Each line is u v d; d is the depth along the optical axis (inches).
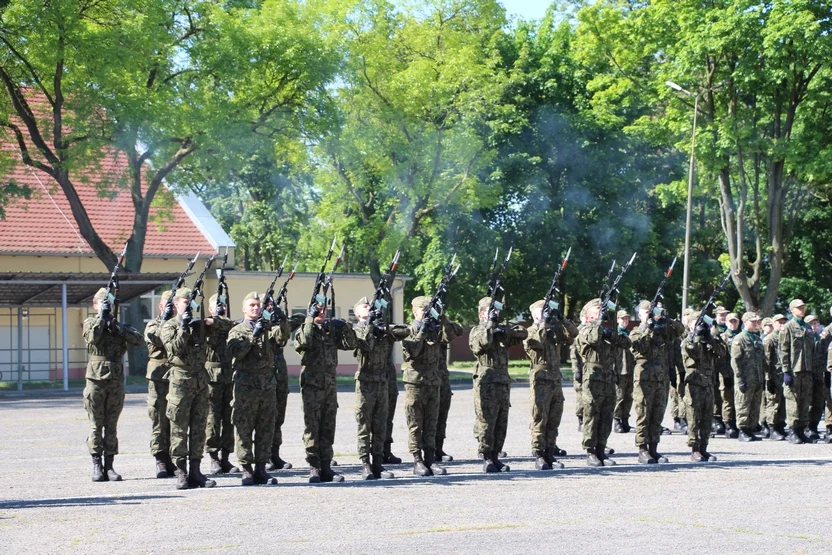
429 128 1496.1
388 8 1498.5
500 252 1716.3
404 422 784.3
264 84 1296.8
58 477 498.6
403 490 444.8
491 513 388.2
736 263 1409.9
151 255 1464.1
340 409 914.1
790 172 1389.0
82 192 1533.0
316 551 323.0
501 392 506.0
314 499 420.8
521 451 602.9
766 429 697.6
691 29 1339.8
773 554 317.7
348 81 1430.9
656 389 543.2
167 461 496.1
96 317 482.0
